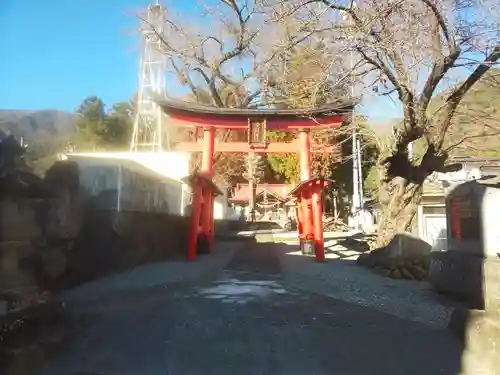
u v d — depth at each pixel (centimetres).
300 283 1186
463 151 1638
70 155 1088
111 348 591
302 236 2142
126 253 1369
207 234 2095
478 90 1403
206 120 1984
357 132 2027
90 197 1145
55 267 833
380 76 1205
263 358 562
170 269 1402
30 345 512
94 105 3077
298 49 1578
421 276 1245
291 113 1956
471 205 889
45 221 750
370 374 510
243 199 4991
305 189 1978
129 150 3141
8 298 531
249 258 1894
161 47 2986
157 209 1747
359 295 1006
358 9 1080
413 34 1098
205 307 862
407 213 1477
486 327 542
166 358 557
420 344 620
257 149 2047
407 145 1393
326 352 586
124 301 898
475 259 834
